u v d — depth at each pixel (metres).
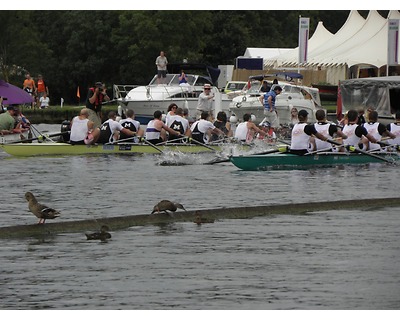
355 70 142.12
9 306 27.08
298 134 63.88
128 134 76.38
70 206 45.28
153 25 190.38
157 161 70.69
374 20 145.50
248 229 38.62
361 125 68.19
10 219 41.09
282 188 52.78
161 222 40.38
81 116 76.06
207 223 40.16
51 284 29.39
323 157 64.75
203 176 59.78
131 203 46.38
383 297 27.69
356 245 35.09
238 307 26.88
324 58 142.50
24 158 74.12
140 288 28.92
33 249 34.59
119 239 36.53
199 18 198.00
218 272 30.88
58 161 71.19
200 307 26.91
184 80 126.88
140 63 193.25
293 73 131.00
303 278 29.95
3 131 84.75
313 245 35.16
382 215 42.31
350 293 28.16
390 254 33.44
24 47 196.50
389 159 66.50
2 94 99.19
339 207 44.81
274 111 101.50
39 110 143.50
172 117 76.75
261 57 159.00
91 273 30.83
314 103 117.81
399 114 67.25
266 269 31.23
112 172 62.59
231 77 167.00
